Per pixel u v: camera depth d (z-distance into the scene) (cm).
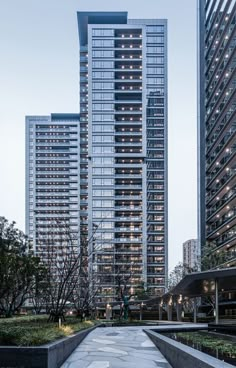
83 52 12531
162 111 11569
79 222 11300
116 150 11294
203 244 8481
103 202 10994
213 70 7956
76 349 1466
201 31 9231
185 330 2333
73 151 13838
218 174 7188
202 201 8694
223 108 6962
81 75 12600
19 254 3366
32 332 1150
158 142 11494
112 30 11512
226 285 2633
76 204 13438
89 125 11331
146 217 10969
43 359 962
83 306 3244
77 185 13588
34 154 13825
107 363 1166
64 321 2161
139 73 11512
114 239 10694
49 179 13650
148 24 11769
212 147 7800
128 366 1116
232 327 2008
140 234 10794
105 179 11125
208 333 2016
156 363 1163
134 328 2627
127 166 11188
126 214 10962
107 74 11456
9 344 1008
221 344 1395
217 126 7562
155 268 10700
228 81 6744
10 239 3356
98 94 11394
